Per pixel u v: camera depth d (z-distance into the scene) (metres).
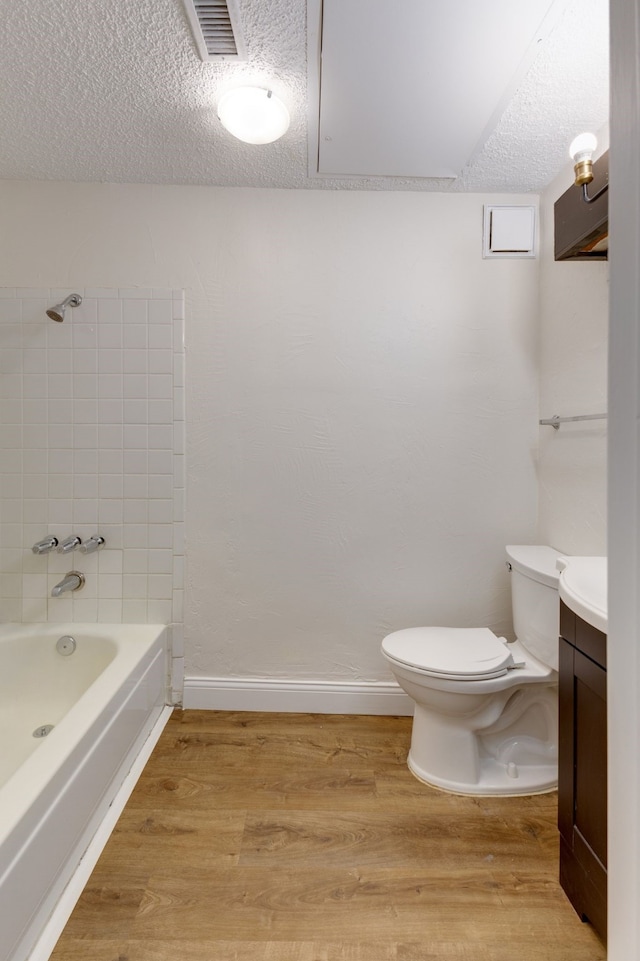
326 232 2.17
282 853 1.46
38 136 1.83
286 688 2.23
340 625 2.23
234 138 1.82
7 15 1.31
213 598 2.22
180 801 1.66
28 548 2.21
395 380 2.19
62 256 2.15
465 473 2.20
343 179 2.07
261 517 2.21
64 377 2.18
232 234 2.16
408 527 2.21
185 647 2.23
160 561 2.22
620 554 0.55
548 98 1.58
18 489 2.20
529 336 2.18
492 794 1.72
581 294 1.84
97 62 1.47
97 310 2.17
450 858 1.46
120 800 1.66
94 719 1.51
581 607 1.17
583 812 1.23
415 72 1.48
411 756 1.88
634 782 0.52
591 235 1.43
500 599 2.21
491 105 1.62
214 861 1.43
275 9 1.28
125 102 1.64
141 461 2.20
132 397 2.19
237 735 2.04
